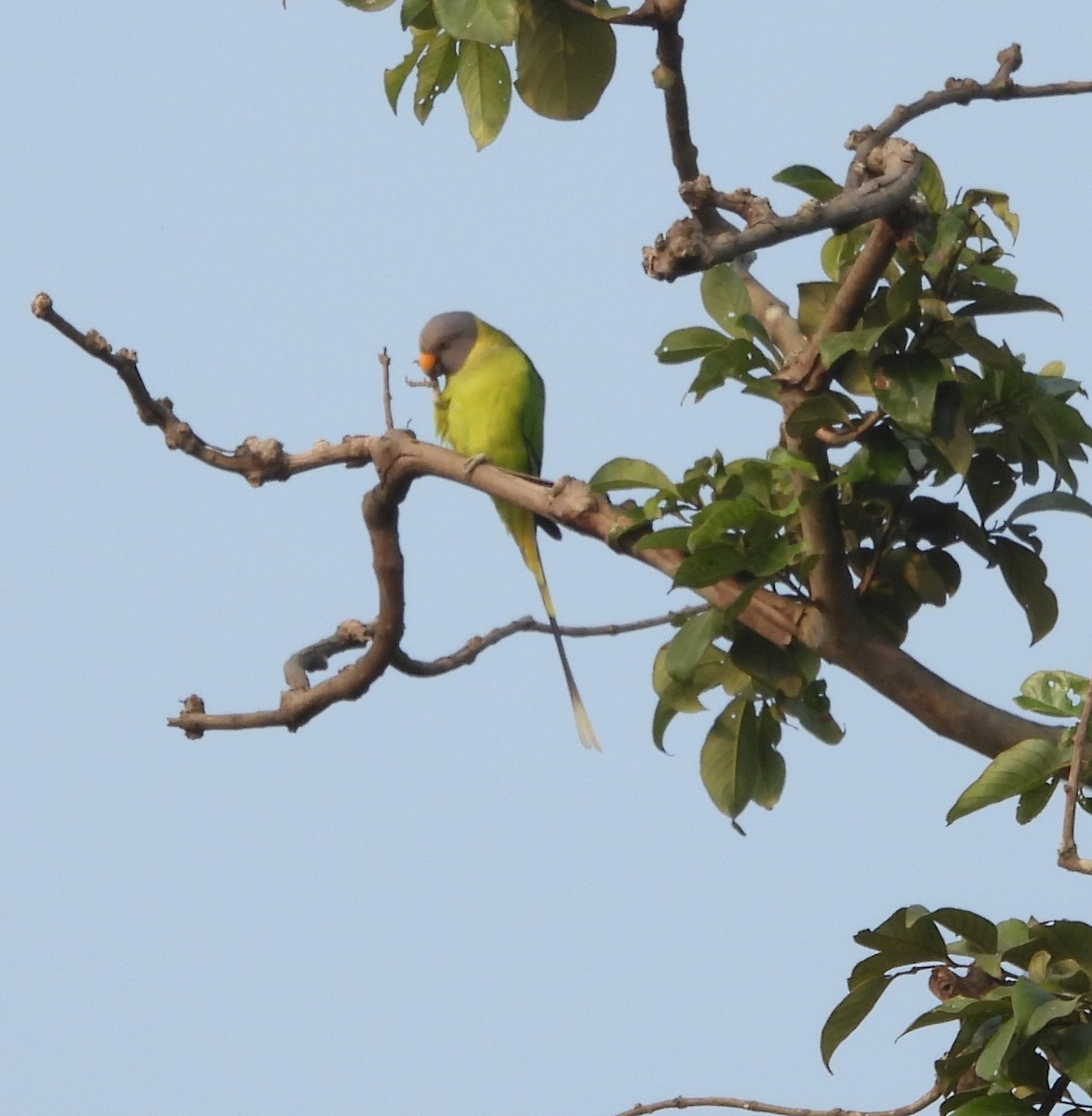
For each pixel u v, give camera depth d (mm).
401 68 11320
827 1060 8969
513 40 9305
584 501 10727
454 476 11391
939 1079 8594
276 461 11891
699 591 10133
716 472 10367
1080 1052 7852
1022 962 8461
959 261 9750
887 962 8656
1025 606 10789
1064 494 10477
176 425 11719
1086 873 7824
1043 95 10438
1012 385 10047
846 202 8312
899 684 9867
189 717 13289
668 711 11445
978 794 8836
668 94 10453
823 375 9414
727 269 10758
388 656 12734
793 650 10156
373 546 12078
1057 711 9883
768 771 11352
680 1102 9938
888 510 10820
